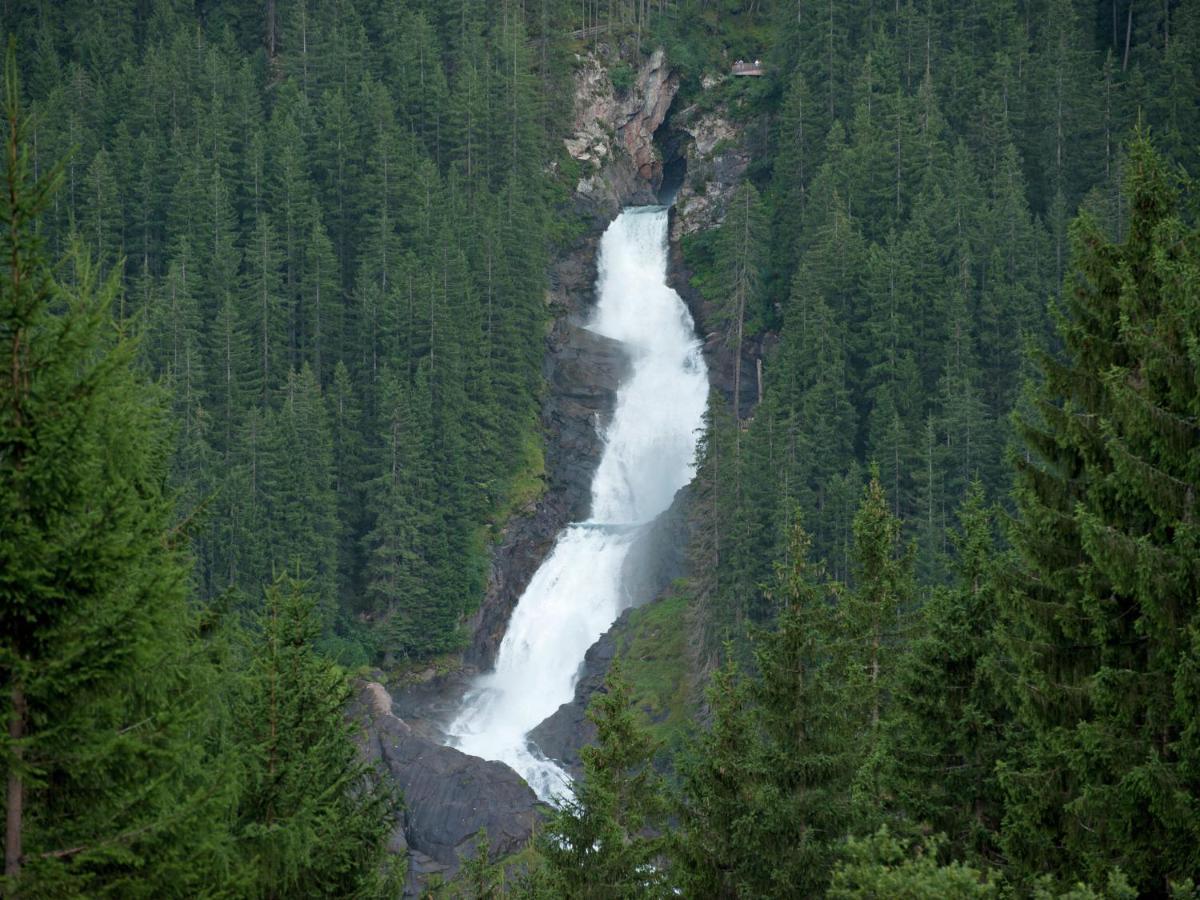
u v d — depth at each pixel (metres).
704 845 37.00
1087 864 29.88
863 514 45.72
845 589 45.44
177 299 132.00
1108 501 31.69
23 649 21.95
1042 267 135.50
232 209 151.25
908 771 36.38
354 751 37.56
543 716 123.50
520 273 152.00
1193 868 27.70
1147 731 29.30
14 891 21.23
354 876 35.06
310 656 35.91
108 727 23.25
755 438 113.25
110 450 25.08
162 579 23.09
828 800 35.59
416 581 125.56
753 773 36.50
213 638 29.84
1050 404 34.53
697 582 120.12
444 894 54.59
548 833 43.41
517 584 136.62
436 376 136.38
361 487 130.00
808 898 34.78
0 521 21.52
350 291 152.38
